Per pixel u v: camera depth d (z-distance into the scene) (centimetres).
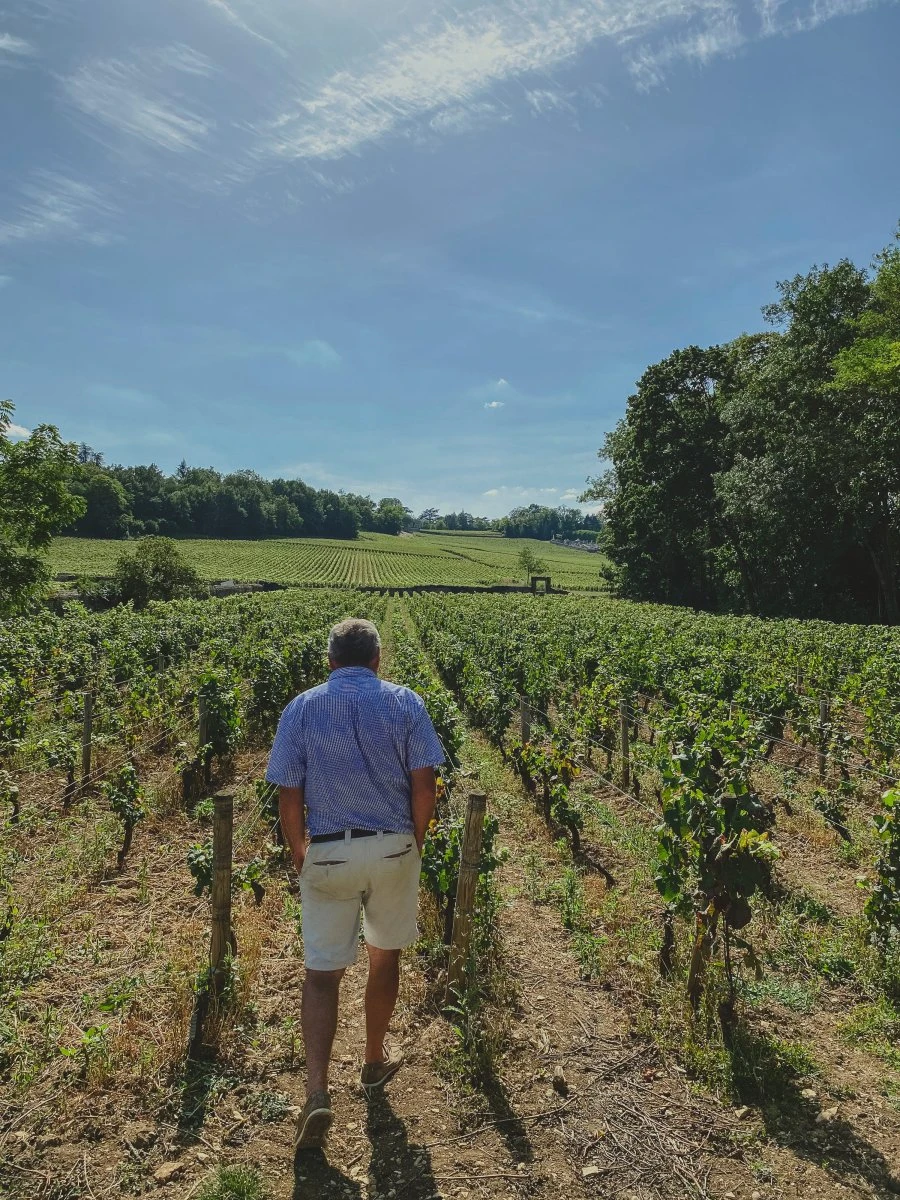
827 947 526
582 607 4150
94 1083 366
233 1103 360
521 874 691
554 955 523
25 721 1088
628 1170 322
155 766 1059
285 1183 310
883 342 3097
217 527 14462
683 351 4419
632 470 4662
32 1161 318
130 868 672
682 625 2620
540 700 1426
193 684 1532
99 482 11950
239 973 450
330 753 341
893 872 506
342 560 11694
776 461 3600
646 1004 455
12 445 1648
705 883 428
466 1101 364
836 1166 324
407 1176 316
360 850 332
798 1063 394
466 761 1131
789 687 1309
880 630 2509
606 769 1078
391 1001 363
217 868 428
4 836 726
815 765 1091
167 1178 312
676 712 1051
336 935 337
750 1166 324
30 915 560
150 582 3559
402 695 357
